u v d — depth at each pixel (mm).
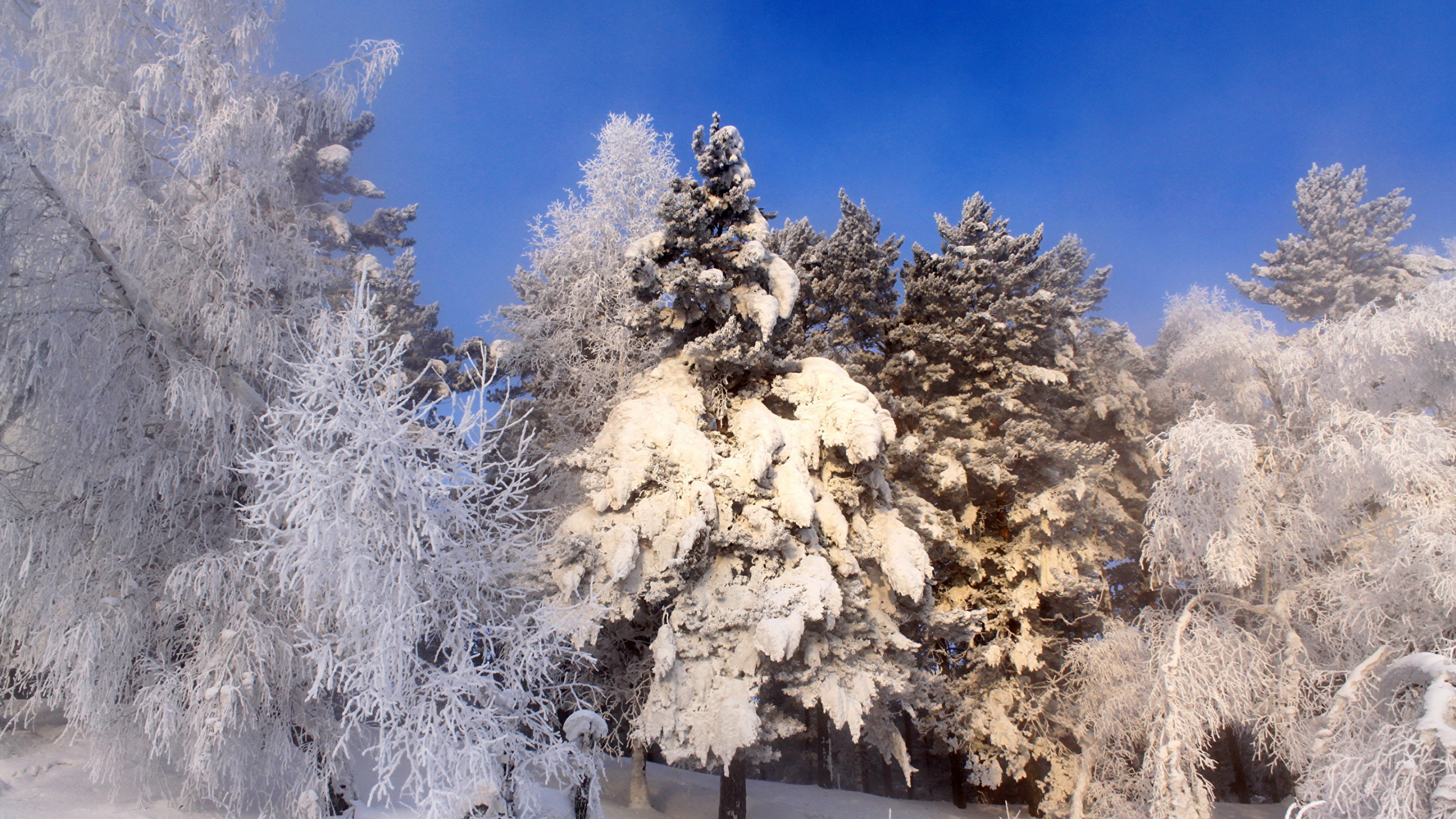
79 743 10531
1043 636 20922
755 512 14727
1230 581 12898
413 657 9227
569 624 10953
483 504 10867
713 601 14211
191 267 10812
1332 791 9484
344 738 9172
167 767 10047
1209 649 12820
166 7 11086
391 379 9211
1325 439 13109
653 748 24297
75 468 9445
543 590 13234
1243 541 13086
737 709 12828
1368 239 32781
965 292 22953
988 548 21703
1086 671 16078
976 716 19078
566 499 16719
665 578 13781
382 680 8438
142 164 10852
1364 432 12344
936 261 23562
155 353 10438
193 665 9211
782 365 17922
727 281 16891
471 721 9133
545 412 20703
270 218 11922
